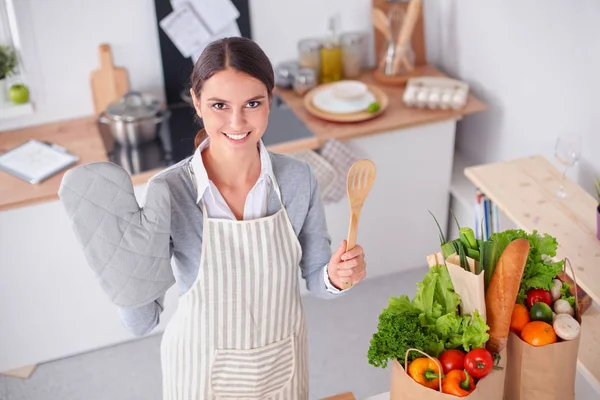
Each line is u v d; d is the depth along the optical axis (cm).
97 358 304
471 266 141
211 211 156
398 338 141
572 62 259
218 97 137
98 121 314
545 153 287
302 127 300
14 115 302
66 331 300
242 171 155
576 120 264
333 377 291
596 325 206
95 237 141
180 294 169
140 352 306
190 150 295
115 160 287
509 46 293
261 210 158
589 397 216
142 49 316
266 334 169
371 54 350
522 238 149
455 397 134
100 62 308
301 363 179
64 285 289
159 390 288
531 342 143
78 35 303
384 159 309
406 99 309
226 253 158
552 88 274
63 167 280
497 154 320
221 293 162
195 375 170
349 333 310
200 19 317
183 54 320
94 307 298
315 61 330
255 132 143
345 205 310
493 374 138
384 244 331
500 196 237
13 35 299
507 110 305
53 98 312
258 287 163
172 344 172
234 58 135
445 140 313
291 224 162
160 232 145
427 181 321
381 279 338
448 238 344
